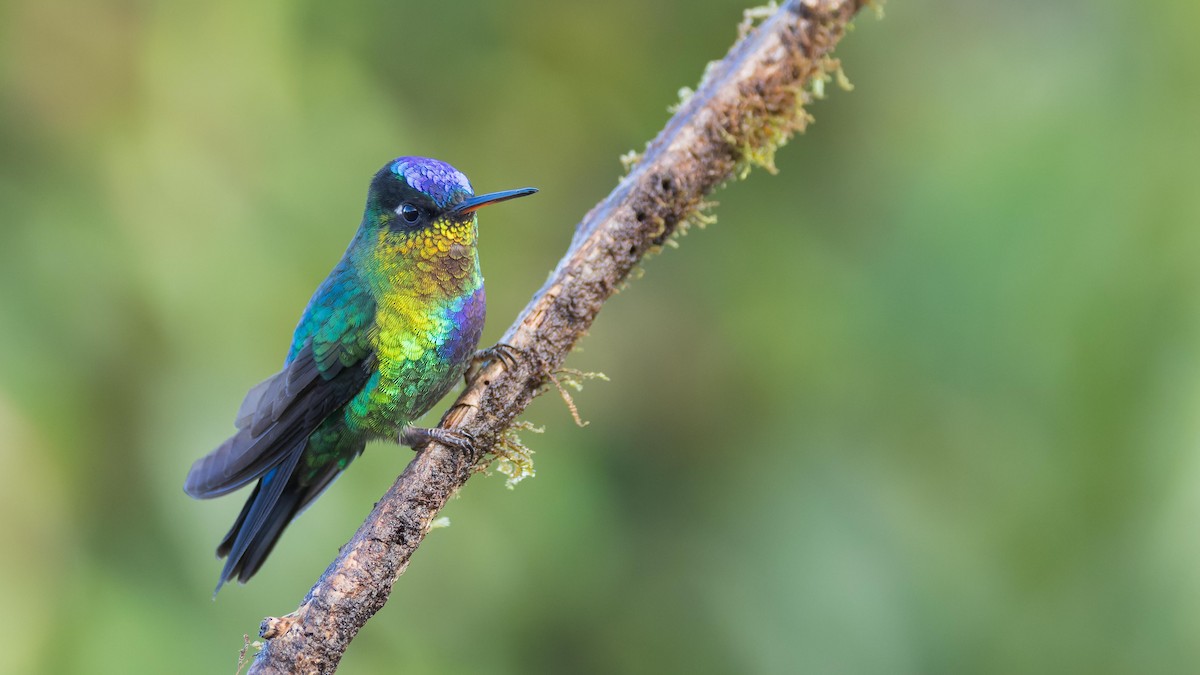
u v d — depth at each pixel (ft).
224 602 30.50
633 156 22.82
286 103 35.35
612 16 40.22
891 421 36.58
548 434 36.76
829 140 39.99
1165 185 32.71
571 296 21.38
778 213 39.47
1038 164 34.22
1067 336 33.12
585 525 35.35
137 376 31.91
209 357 31.96
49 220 32.35
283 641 18.45
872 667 35.01
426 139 37.91
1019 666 33.50
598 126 40.14
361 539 19.47
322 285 25.75
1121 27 34.19
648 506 38.06
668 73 40.34
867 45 39.88
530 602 34.09
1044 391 33.65
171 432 31.32
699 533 37.58
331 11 37.01
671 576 36.96
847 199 39.55
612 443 38.63
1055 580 33.53
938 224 35.37
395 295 24.93
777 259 38.83
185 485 23.98
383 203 25.38
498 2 39.22
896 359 35.94
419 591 33.14
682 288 39.60
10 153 32.96
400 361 24.93
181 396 31.60
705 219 22.63
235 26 35.50
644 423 39.17
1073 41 35.94
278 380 24.89
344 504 31.37
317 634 18.58
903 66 39.73
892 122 39.68
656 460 38.83
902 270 35.76
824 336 37.45
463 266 25.45
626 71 40.32
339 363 24.75
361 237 25.72
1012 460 34.88
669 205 21.95
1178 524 31.07
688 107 22.43
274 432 24.34
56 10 34.01
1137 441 31.96
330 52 36.91
